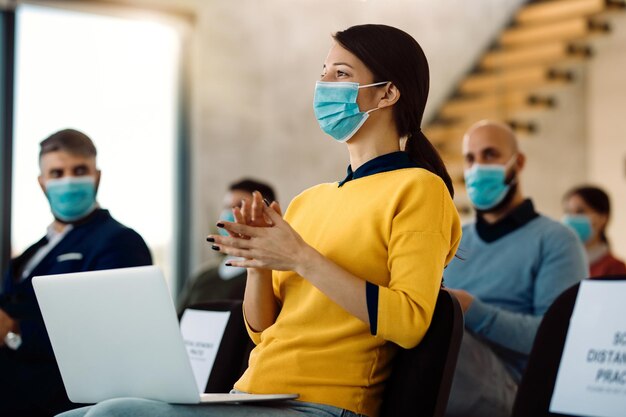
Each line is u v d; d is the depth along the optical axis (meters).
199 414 1.65
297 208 2.10
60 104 5.68
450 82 7.02
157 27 6.03
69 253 2.88
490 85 7.03
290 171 6.28
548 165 7.19
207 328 2.53
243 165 6.20
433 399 1.74
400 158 1.96
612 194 7.18
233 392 1.89
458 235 1.93
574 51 7.04
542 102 7.01
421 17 6.71
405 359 1.82
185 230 6.09
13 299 2.87
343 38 2.02
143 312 1.70
